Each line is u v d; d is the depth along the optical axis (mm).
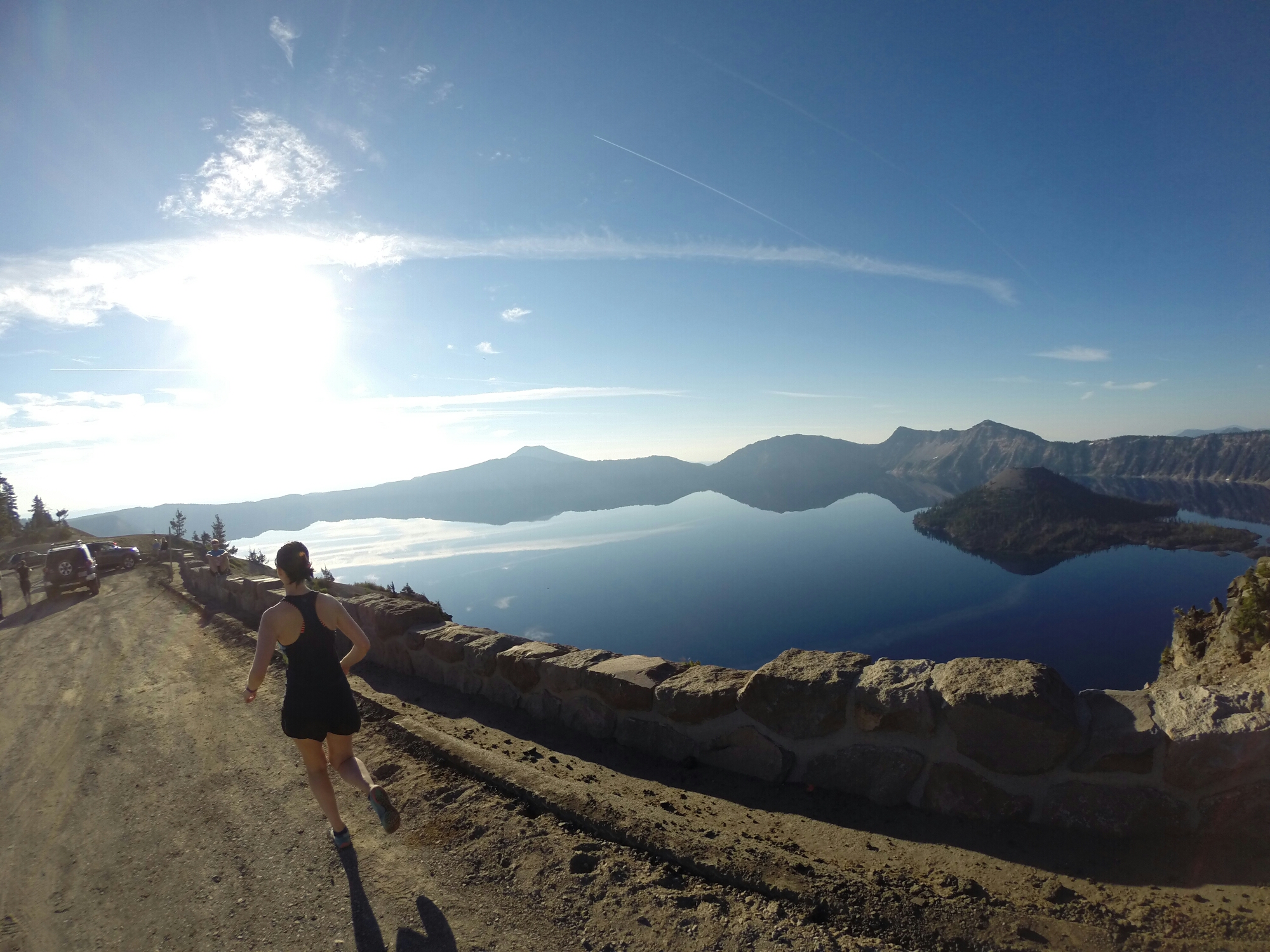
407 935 2854
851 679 4016
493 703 6328
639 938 2664
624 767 4797
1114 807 3115
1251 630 4566
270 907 3215
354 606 8789
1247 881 2643
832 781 3973
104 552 37844
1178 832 2990
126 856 4000
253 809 4410
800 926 2627
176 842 4078
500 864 3305
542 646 6391
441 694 6801
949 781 3545
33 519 88688
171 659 10438
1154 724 3133
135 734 6559
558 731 5559
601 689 5305
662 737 4859
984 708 3387
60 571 25672
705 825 3652
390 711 5730
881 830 3500
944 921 2578
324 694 3453
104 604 21594
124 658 11188
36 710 8414
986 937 2475
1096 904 2639
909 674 3873
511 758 4652
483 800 3977
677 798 4156
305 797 4477
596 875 3119
